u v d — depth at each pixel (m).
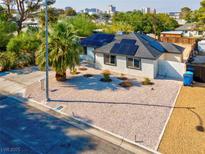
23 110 16.23
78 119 14.75
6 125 14.04
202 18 49.25
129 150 11.69
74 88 20.38
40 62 20.80
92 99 17.89
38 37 29.58
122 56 24.64
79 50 21.89
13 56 27.19
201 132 13.11
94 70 26.41
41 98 18.14
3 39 29.47
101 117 15.01
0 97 18.59
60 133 13.22
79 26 40.19
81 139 12.65
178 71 23.38
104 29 49.50
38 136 12.88
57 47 20.39
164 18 70.00
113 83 21.81
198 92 19.52
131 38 26.34
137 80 22.84
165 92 19.50
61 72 21.83
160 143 12.09
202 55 33.84
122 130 13.44
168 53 26.86
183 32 62.91
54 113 15.75
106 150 11.69
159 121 14.45
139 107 16.50
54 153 11.38
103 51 25.81
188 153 11.22
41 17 42.44
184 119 14.68
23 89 20.23
